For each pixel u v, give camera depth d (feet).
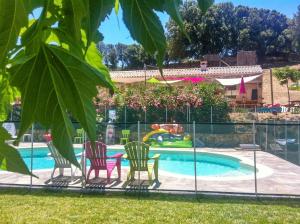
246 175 41.14
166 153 59.06
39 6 2.18
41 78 2.13
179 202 29.78
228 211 26.86
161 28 2.32
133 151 35.27
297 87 166.71
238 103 102.58
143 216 25.61
